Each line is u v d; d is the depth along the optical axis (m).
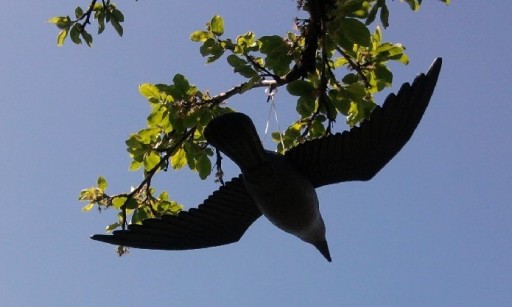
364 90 5.76
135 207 6.86
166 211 7.04
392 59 6.08
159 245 3.77
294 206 3.42
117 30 6.93
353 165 3.51
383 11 5.61
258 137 3.26
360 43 5.43
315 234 3.62
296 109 5.60
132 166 6.63
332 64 6.14
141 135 6.58
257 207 3.78
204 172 6.44
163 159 6.48
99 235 3.69
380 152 3.43
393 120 3.30
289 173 3.41
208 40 6.28
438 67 3.14
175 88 6.27
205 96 6.36
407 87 3.18
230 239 3.85
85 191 7.06
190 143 6.45
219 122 3.17
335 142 3.42
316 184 3.64
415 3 6.31
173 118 6.25
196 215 3.75
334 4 5.40
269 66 5.73
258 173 3.34
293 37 5.76
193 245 3.80
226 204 3.76
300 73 5.55
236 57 5.95
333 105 5.79
